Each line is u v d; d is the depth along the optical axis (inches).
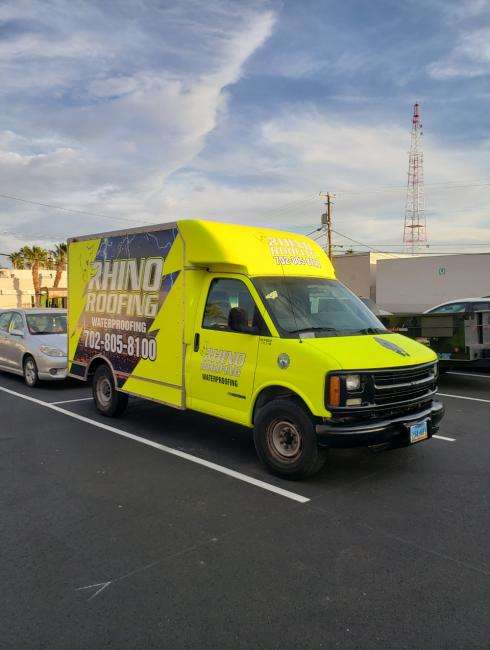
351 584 134.7
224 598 128.4
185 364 250.7
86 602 126.9
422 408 218.5
